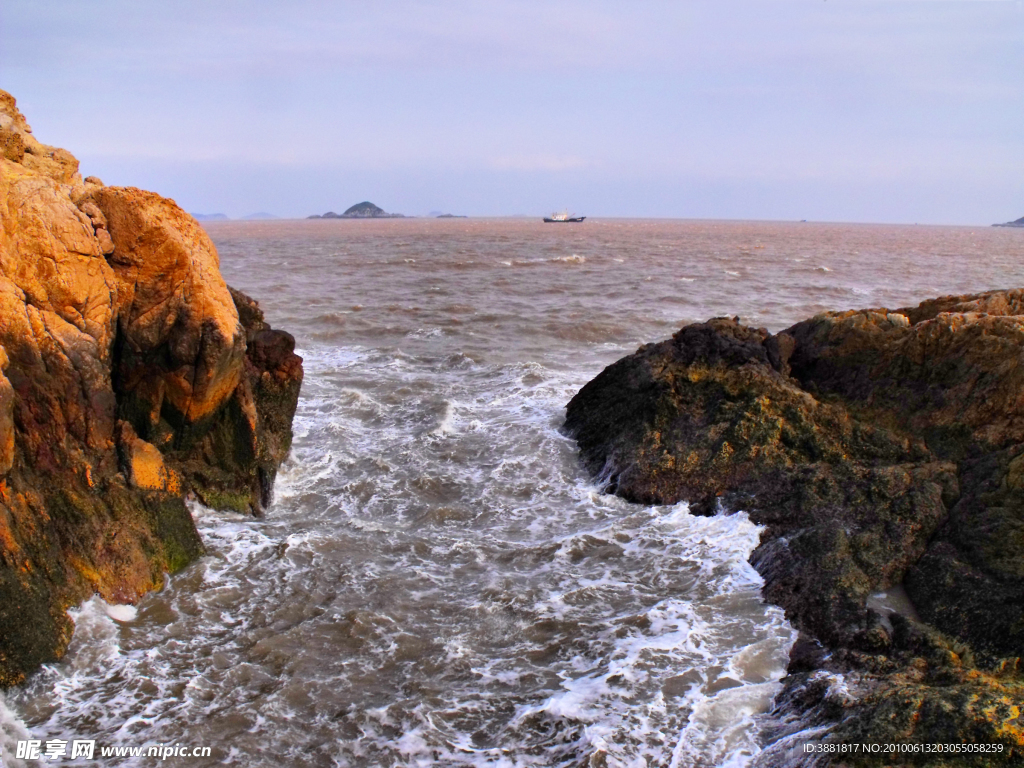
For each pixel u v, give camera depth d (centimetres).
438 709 884
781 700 892
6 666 884
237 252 8569
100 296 1138
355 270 6069
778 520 1295
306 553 1242
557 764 798
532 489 1548
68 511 1045
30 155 1354
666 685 920
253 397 1490
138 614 1051
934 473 1289
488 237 13075
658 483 1465
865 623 1005
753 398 1542
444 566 1231
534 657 990
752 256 8806
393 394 2206
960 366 1489
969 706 760
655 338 3225
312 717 869
